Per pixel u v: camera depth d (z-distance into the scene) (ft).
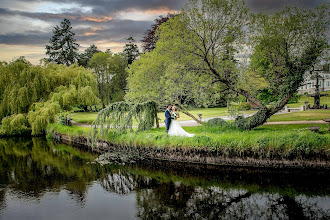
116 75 148.25
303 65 41.88
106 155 50.14
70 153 54.95
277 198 27.37
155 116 58.44
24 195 30.50
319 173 32.78
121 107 52.47
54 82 81.20
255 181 32.27
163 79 52.47
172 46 47.24
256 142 35.96
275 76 46.88
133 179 35.94
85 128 66.18
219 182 32.96
